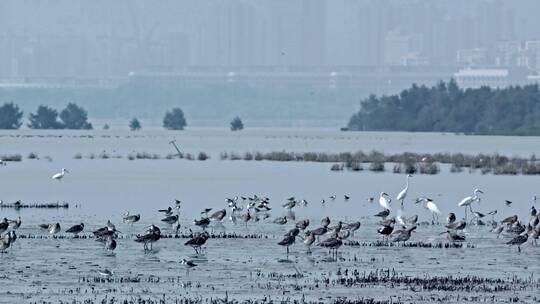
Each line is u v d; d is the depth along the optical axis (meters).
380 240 59.97
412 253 55.75
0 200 77.81
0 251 54.53
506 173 112.94
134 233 62.22
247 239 60.03
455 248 57.41
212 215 67.19
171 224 66.06
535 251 56.53
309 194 87.69
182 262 51.44
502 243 59.19
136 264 52.09
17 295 45.22
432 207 70.25
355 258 54.03
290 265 52.12
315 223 67.56
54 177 99.19
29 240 58.94
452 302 44.62
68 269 50.62
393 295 45.75
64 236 60.44
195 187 94.00
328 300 44.72
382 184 98.06
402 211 75.81
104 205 77.88
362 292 46.28
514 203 80.62
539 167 116.12
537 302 44.75
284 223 66.88
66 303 43.84
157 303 44.03
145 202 80.31
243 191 90.12
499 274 50.22
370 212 74.50
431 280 48.59
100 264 51.97
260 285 47.56
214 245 57.81
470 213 74.25
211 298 44.94
